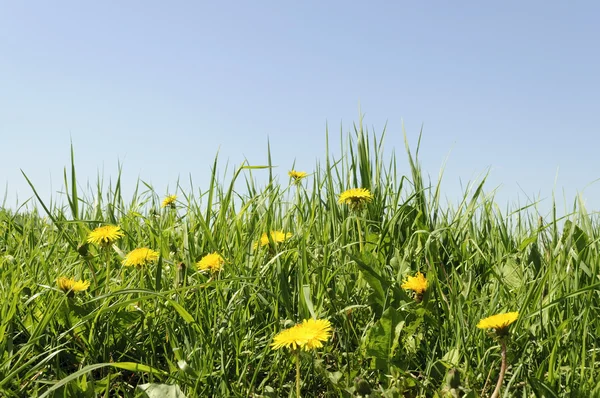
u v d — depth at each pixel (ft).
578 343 2.88
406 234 3.87
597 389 2.55
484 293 3.26
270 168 4.13
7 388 2.63
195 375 2.66
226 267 3.34
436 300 3.13
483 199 4.02
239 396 2.64
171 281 3.43
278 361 2.89
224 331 2.95
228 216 4.16
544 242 3.38
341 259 3.51
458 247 3.72
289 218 4.19
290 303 3.22
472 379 2.73
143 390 2.56
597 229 3.63
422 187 4.09
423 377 2.89
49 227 4.36
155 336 3.02
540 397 2.56
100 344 2.93
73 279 3.28
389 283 3.04
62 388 2.56
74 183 3.93
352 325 3.11
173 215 4.53
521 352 2.84
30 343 2.70
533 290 2.93
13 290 3.04
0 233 4.30
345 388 2.64
